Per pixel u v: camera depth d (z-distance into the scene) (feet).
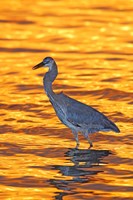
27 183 45.88
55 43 102.99
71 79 79.46
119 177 46.93
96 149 53.62
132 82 77.92
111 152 52.75
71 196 43.47
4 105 67.51
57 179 46.55
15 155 51.98
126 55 94.17
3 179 46.65
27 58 92.17
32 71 84.02
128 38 106.93
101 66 87.10
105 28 115.65
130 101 69.36
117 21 122.72
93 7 139.33
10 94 72.28
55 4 143.43
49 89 55.88
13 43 102.53
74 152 52.80
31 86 76.02
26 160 50.75
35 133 58.29
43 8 137.49
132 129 59.16
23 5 141.28
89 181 46.14
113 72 83.51
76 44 102.17
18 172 48.06
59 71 83.97
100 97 71.26
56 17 126.52
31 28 115.24
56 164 49.80
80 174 47.55
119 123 61.05
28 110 65.72
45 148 53.83
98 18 125.49
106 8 138.21
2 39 105.60
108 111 65.05
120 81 78.48
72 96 71.72
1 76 81.05
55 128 59.67
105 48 98.94
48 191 44.34
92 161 50.42
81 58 92.12
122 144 55.01
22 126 60.13
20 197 43.37
